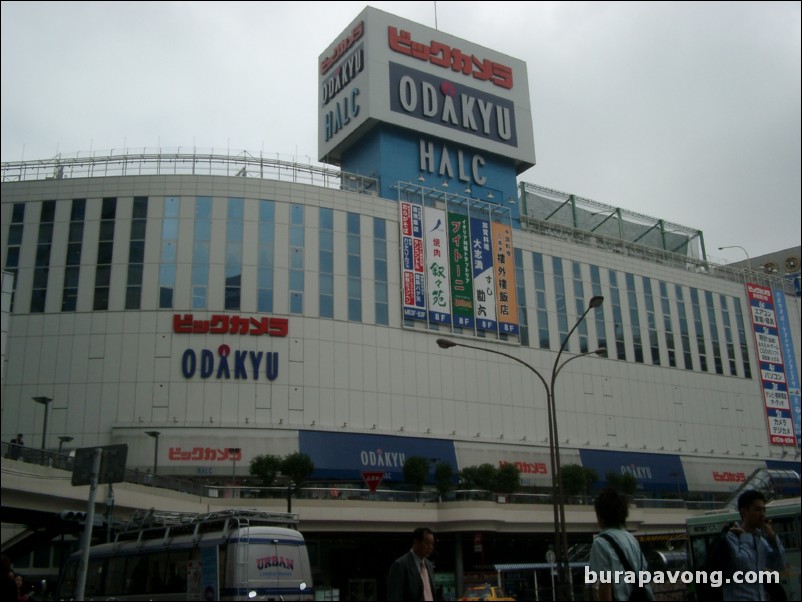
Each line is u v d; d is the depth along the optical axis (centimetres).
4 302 2556
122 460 1447
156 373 4972
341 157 6462
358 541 5053
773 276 8562
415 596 1000
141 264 5153
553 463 3344
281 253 5331
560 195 7269
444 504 4531
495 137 6531
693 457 6950
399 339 5575
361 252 5588
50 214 5253
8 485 3031
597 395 6488
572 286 6638
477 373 5862
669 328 7225
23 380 4953
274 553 2102
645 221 7794
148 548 2248
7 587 1240
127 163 5416
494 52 6744
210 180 5347
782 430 7781
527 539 5294
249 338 5119
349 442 5166
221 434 4903
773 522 2348
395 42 6206
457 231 6031
